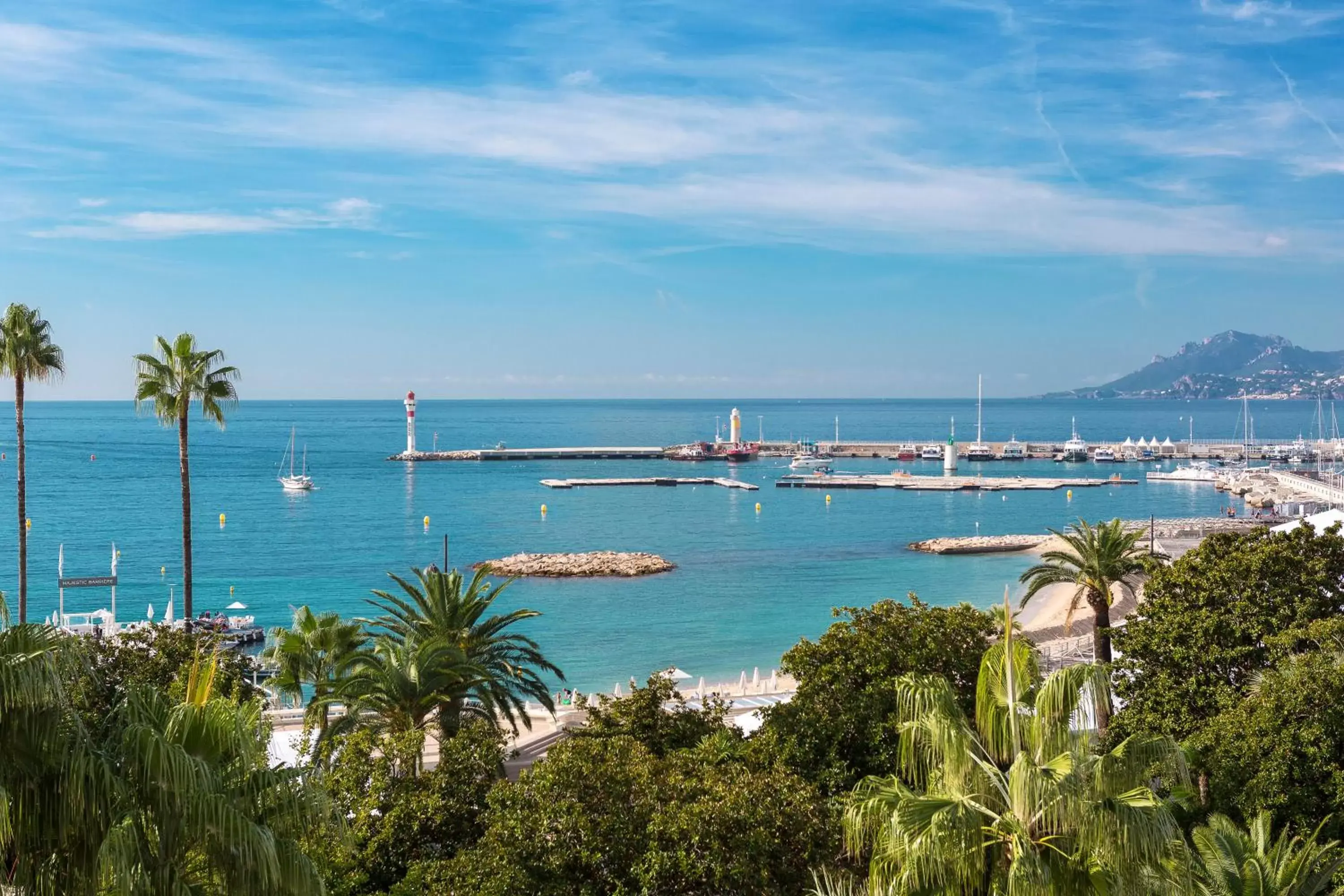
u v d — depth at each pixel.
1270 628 34.75
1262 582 36.38
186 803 13.73
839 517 177.25
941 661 32.00
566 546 143.62
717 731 33.28
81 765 13.20
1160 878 15.86
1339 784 26.72
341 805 24.16
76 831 13.35
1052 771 15.43
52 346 54.28
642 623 94.69
